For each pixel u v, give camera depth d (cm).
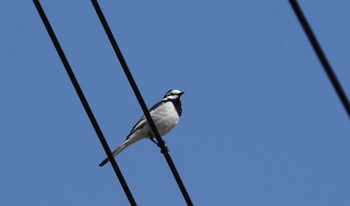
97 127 1119
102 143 1119
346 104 770
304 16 784
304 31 787
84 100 1118
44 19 1115
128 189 1118
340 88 772
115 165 1115
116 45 1148
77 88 1119
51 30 1116
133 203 1116
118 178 1119
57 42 1118
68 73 1118
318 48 780
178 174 1170
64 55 1118
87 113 1118
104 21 1144
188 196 1166
